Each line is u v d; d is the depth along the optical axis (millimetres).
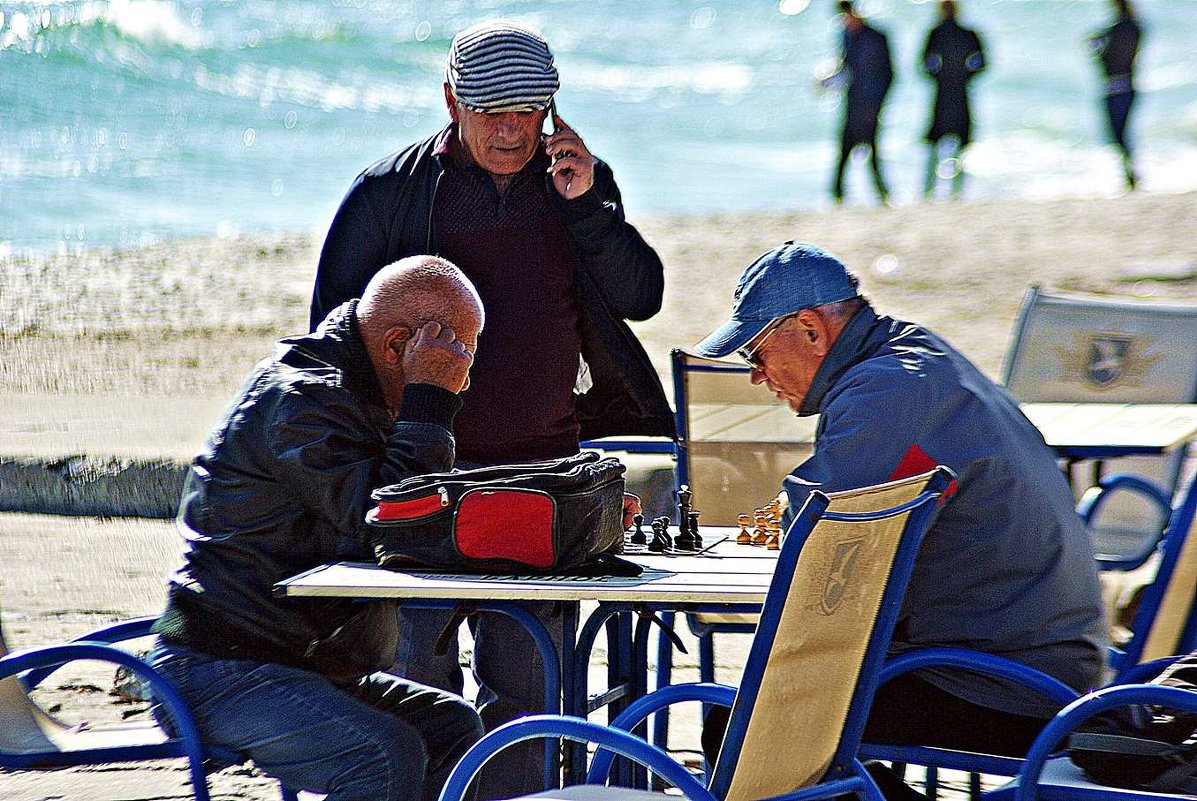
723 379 18094
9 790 15852
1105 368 21656
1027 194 83312
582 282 15531
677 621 22812
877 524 9820
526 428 15398
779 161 103250
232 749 11883
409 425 12180
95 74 120625
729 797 9656
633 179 92938
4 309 45375
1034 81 152750
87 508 28172
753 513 17891
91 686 18750
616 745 9758
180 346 41281
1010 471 11812
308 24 163000
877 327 12492
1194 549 12406
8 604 22359
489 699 14344
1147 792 10891
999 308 42688
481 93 14438
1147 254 48688
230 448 12008
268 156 100250
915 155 105812
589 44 178125
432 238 15250
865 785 10789
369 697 12742
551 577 11703
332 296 15531
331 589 11086
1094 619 12141
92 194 82750
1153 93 140500
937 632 12031
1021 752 11906
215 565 11969
